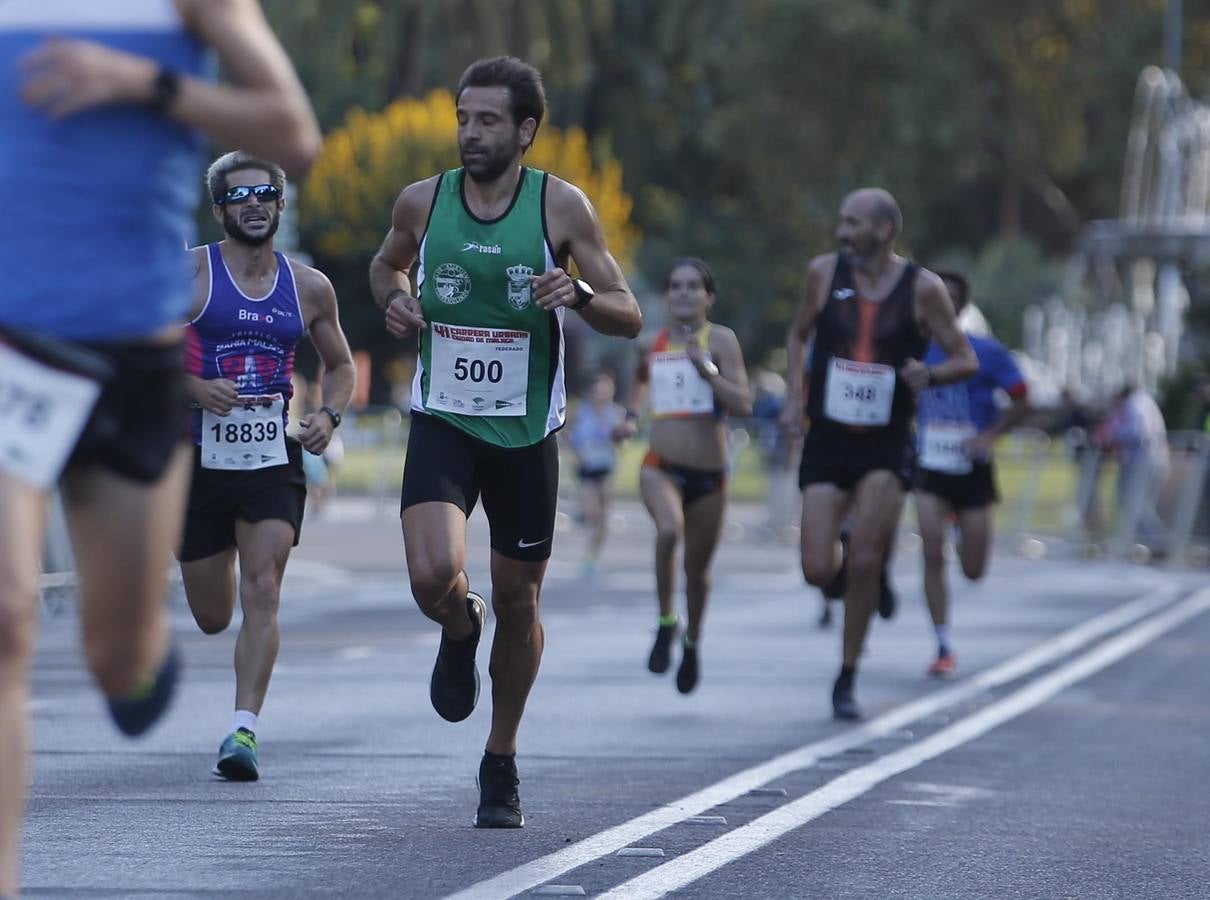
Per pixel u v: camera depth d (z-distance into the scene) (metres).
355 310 143.62
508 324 21.14
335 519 98.19
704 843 21.84
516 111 21.08
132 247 12.46
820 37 173.75
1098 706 35.53
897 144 175.38
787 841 22.19
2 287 12.29
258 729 30.69
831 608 49.75
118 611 12.96
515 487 21.38
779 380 135.00
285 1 143.50
